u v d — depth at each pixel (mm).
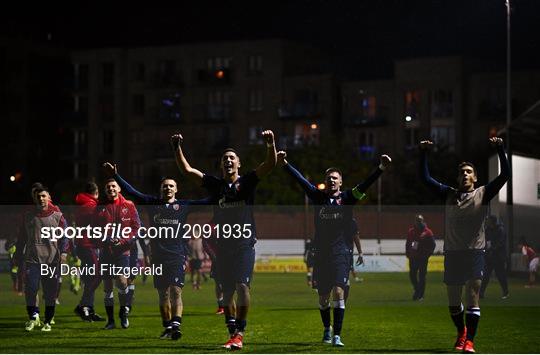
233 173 13430
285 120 84312
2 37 89500
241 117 86062
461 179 13398
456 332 15969
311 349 13430
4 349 13344
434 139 78750
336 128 83750
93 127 91125
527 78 77250
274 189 72312
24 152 90500
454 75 78625
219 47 87250
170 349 13344
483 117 78062
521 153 32719
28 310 15930
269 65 85312
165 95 89062
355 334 15664
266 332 16000
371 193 72125
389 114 80688
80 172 92375
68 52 94000
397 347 13773
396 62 80625
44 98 92188
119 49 90375
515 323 17578
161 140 89250
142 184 89562
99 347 13594
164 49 89375
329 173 13914
